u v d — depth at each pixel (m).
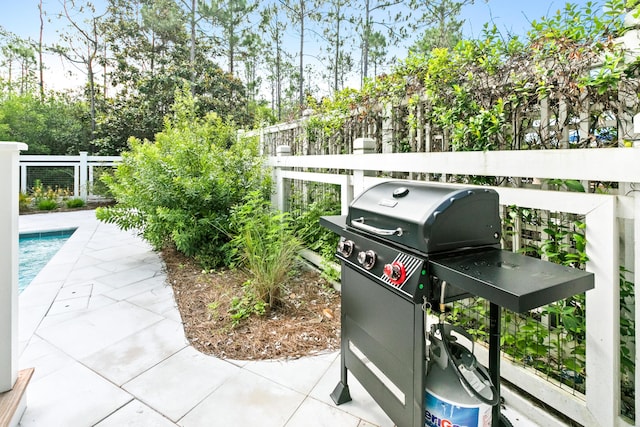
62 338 2.44
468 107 2.20
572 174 1.47
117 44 15.99
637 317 1.32
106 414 1.70
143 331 2.56
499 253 1.32
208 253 4.20
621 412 1.48
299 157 4.19
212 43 17.89
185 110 5.95
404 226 1.30
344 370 1.76
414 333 1.24
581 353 1.62
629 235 1.46
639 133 1.32
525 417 1.72
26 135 12.84
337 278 3.35
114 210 4.54
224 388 1.91
